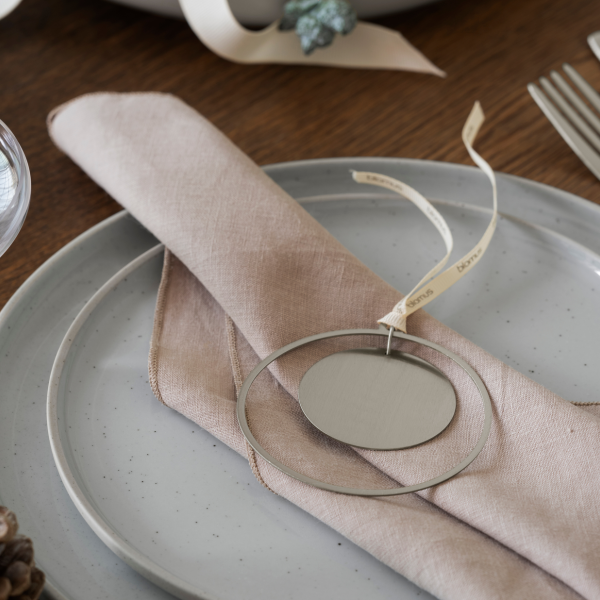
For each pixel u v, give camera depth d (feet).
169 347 1.56
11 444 1.49
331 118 1.99
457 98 2.03
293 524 1.42
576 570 1.32
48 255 1.74
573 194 1.78
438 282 1.57
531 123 1.97
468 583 1.32
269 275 1.57
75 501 1.40
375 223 1.76
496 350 1.59
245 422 1.46
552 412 1.43
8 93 2.06
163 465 1.47
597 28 2.22
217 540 1.40
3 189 1.58
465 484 1.40
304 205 1.76
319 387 1.49
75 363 1.56
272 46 2.08
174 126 1.74
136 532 1.41
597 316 1.63
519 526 1.35
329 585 1.37
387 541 1.36
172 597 1.37
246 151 1.92
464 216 1.76
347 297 1.58
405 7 2.13
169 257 1.64
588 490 1.38
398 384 1.50
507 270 1.69
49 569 1.38
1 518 1.26
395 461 1.43
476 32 2.22
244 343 1.57
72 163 1.90
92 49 2.16
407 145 1.93
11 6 2.14
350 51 2.11
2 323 1.57
